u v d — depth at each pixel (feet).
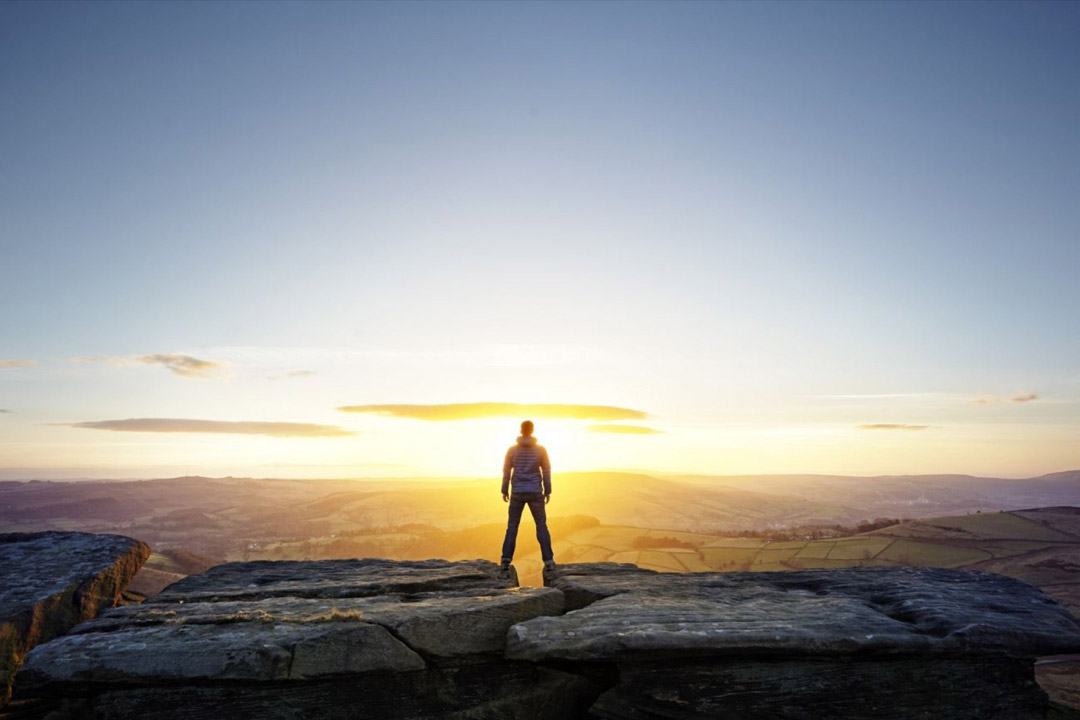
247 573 49.08
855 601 40.04
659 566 310.24
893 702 34.78
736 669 34.58
